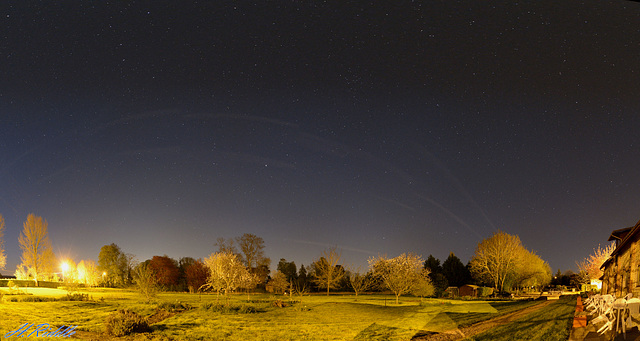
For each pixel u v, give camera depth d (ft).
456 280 232.73
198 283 194.29
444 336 70.03
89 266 200.75
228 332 73.51
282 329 77.41
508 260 210.59
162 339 65.77
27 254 176.45
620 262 79.51
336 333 73.97
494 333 68.74
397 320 88.63
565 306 103.24
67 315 85.05
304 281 224.33
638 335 48.01
